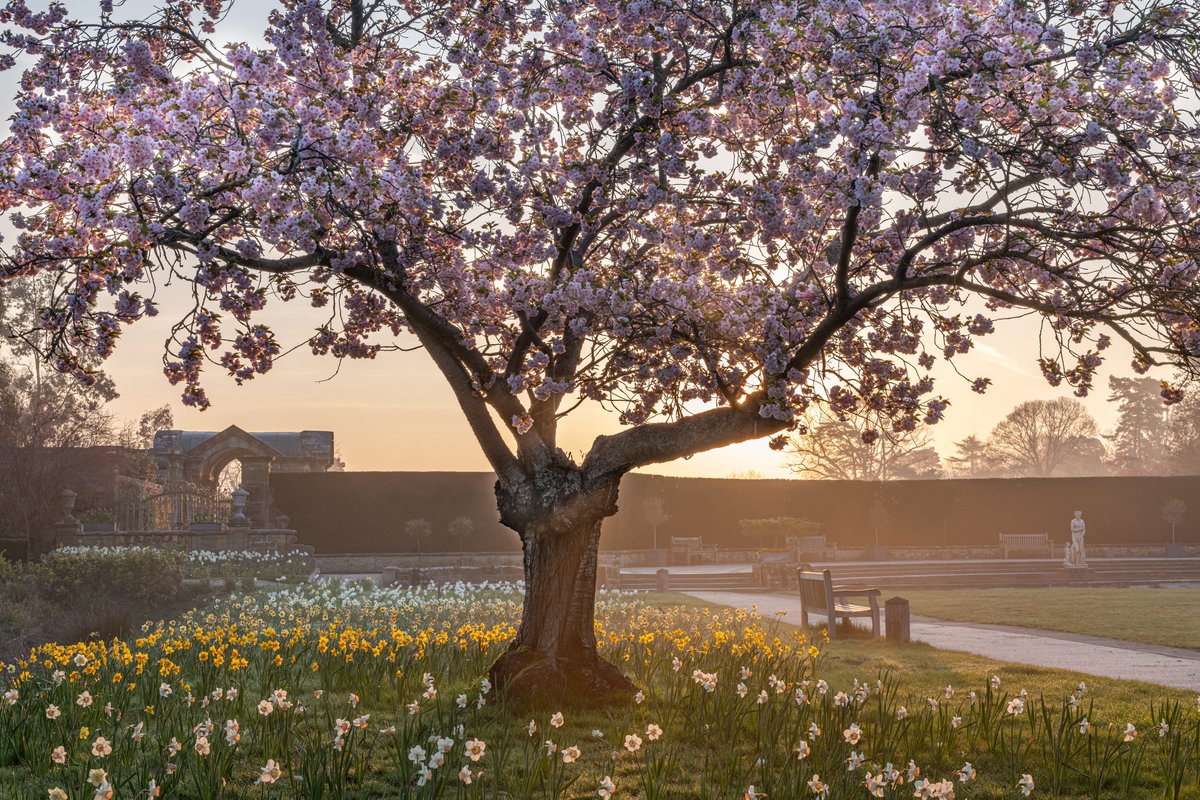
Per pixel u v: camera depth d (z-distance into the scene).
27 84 8.79
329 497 35.25
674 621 15.16
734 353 8.14
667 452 8.28
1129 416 86.75
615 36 8.99
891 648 13.42
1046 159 6.86
